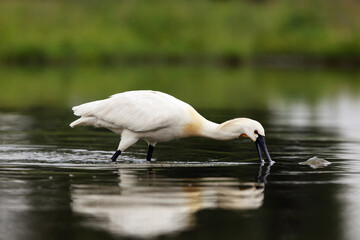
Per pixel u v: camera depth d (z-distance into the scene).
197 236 7.50
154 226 7.83
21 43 47.31
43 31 49.06
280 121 19.27
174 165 11.87
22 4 51.56
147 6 53.84
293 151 13.67
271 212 8.47
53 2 52.81
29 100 24.95
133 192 9.43
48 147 13.96
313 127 17.88
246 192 9.53
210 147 14.16
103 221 7.99
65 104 23.66
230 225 7.91
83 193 9.34
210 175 10.84
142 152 13.45
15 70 41.09
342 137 15.88
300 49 51.19
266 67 46.66
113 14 52.78
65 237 7.40
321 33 52.97
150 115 12.24
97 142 14.80
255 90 29.89
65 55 47.50
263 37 52.41
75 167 11.52
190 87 30.58
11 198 9.03
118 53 48.84
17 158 12.45
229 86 31.73
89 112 12.55
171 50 50.62
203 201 8.98
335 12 55.81
